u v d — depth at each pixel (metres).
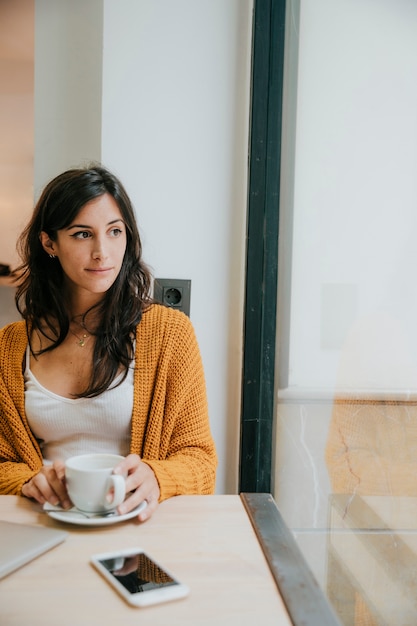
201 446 1.13
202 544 0.69
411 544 1.06
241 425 1.62
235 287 1.62
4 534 0.68
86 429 1.14
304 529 1.51
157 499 0.82
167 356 1.17
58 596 0.56
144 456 1.12
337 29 1.39
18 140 2.13
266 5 1.54
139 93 1.55
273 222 1.61
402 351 1.14
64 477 0.80
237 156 1.59
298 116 1.55
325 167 1.45
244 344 1.60
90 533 0.72
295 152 1.56
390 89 1.21
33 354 1.18
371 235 1.27
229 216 1.60
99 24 1.59
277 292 1.62
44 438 1.15
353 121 1.34
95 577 0.60
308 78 1.51
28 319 1.20
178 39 1.55
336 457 1.38
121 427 1.14
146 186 1.57
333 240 1.41
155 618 0.52
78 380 1.15
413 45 1.13
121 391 1.13
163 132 1.56
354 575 1.27
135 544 0.69
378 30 1.25
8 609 0.53
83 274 1.07
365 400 1.27
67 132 1.66
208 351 1.62
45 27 1.63
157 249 1.58
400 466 1.12
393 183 1.19
